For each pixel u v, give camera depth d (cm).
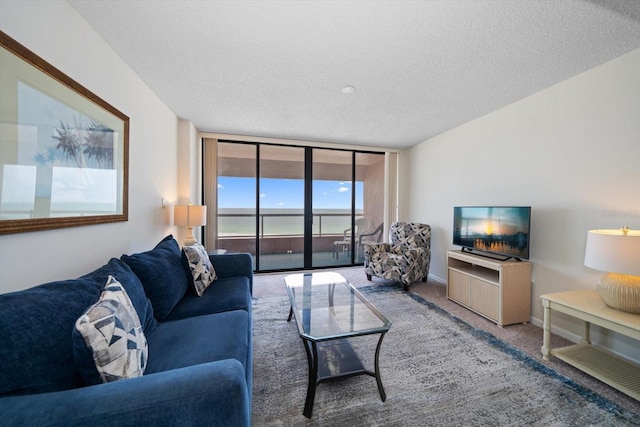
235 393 76
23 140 109
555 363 177
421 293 326
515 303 237
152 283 155
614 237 152
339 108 284
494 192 289
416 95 251
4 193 101
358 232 475
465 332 222
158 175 262
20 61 107
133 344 95
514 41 168
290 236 443
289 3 138
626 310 153
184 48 179
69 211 135
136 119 214
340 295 227
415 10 142
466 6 139
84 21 150
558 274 223
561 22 150
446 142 368
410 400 143
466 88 235
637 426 127
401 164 466
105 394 71
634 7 137
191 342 127
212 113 304
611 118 189
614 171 188
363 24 154
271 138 405
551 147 229
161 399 71
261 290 332
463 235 310
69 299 96
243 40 170
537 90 239
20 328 77
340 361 169
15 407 66
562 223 221
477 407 138
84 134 146
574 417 132
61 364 82
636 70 176
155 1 137
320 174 453
